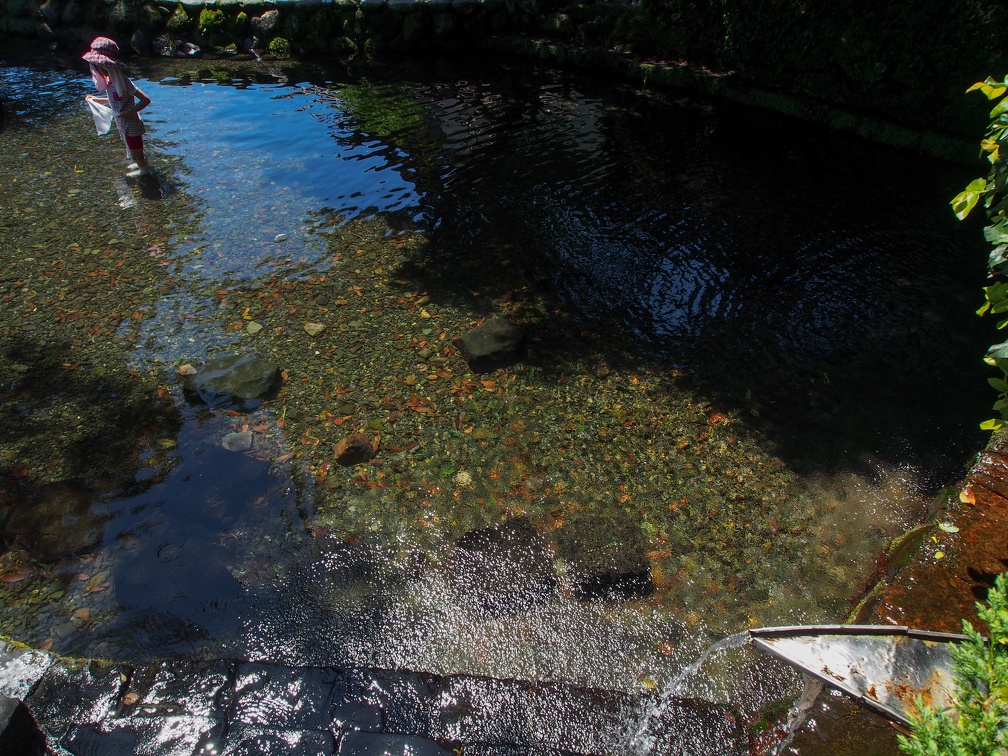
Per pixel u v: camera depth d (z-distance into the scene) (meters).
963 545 3.01
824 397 5.06
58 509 4.07
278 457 4.46
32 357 5.23
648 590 3.71
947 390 5.12
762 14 10.23
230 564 3.80
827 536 4.04
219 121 9.61
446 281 6.32
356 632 3.47
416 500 4.20
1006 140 2.94
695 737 3.04
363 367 5.23
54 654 3.27
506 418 4.80
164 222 7.06
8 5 12.59
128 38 12.26
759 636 2.70
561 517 4.12
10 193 7.45
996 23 8.29
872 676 2.54
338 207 7.51
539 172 8.34
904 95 9.22
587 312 5.95
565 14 12.59
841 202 7.77
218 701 3.14
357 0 12.51
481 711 3.14
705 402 5.00
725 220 7.38
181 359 5.27
